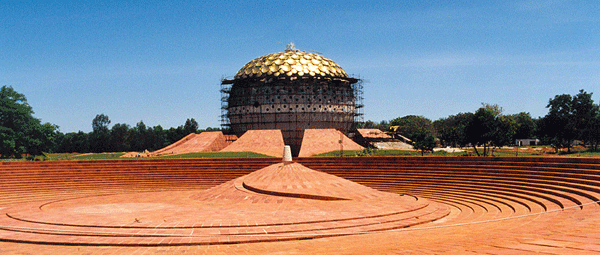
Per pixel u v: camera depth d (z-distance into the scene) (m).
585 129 73.81
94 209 32.81
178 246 20.11
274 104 88.44
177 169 55.97
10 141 80.50
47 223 26.23
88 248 20.44
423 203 31.56
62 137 143.12
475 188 38.69
